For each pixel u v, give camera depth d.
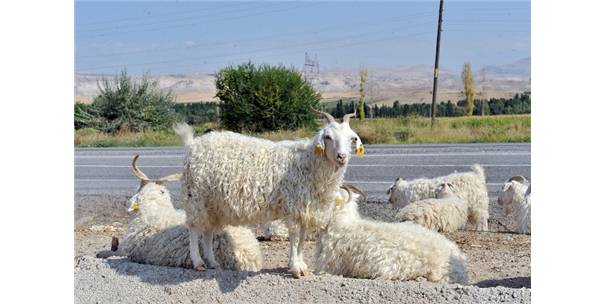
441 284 4.02
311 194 4.14
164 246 4.50
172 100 19.20
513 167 9.11
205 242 4.39
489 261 4.99
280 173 4.13
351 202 4.67
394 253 4.18
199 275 4.26
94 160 11.49
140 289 4.26
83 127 18.02
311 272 4.46
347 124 4.10
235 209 4.16
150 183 4.85
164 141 15.05
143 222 4.66
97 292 4.27
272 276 4.20
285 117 16.17
